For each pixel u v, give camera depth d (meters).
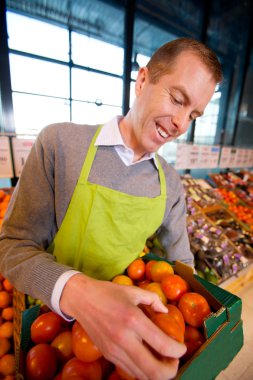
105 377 0.41
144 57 2.28
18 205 0.54
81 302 0.31
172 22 2.27
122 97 2.13
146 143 0.60
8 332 0.76
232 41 2.79
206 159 2.53
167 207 0.77
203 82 0.49
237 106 3.10
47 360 0.39
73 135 0.60
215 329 0.42
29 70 1.62
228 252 1.63
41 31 1.63
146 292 0.36
